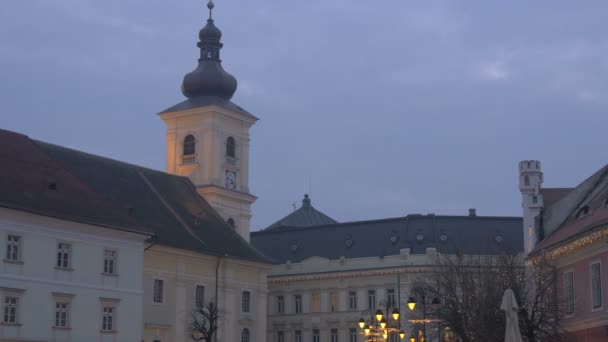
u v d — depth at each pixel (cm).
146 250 9994
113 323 8931
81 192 9094
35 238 8281
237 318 11156
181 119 12762
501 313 7381
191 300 10550
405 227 14462
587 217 7138
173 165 12712
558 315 6831
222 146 12644
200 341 10569
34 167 8888
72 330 8512
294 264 14588
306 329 14338
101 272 8856
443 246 14050
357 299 13988
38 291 8250
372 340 7919
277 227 16250
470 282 8188
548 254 7419
